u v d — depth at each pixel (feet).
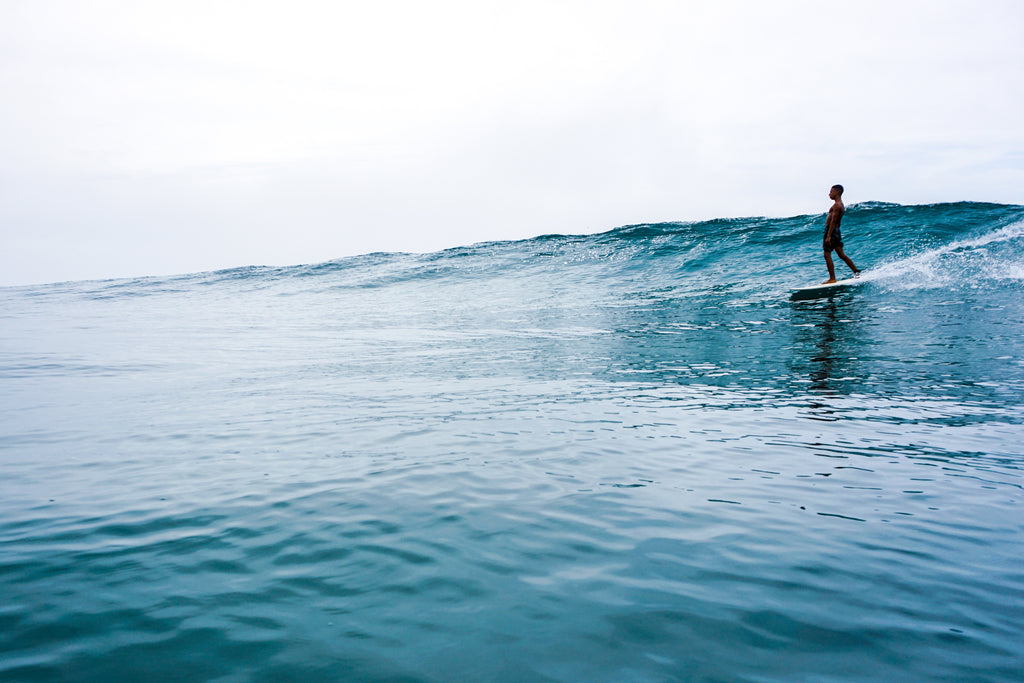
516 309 49.03
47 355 25.57
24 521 7.21
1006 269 37.24
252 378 18.78
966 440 10.67
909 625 4.83
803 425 11.94
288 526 6.98
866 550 6.25
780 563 5.96
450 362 22.24
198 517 7.29
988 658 4.38
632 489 8.21
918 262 42.32
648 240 78.89
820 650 4.49
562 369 20.07
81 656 4.49
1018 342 21.80
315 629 4.83
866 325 27.58
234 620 4.98
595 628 4.80
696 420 12.48
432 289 75.05
